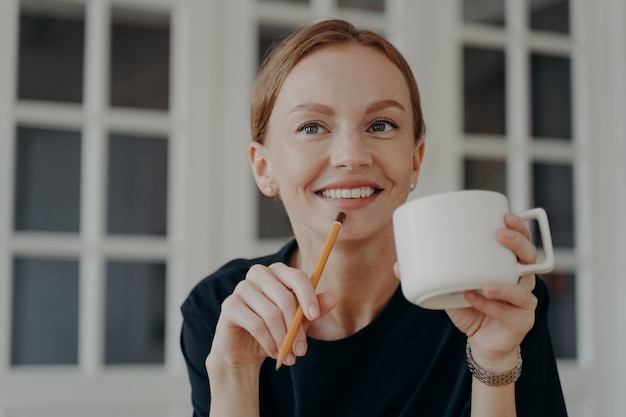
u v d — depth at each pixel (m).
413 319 1.23
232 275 1.38
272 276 1.05
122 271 3.07
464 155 3.24
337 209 1.12
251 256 2.94
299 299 1.01
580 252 3.40
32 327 2.95
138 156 3.03
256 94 1.23
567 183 3.45
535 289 1.21
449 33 3.21
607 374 3.35
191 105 2.91
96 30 2.86
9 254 2.72
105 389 2.77
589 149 3.40
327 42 1.14
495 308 0.96
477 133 3.28
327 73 1.12
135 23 3.01
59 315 2.98
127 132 2.94
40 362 2.95
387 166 1.12
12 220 2.73
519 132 3.31
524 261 0.93
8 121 2.74
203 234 2.89
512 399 1.07
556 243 3.42
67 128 2.91
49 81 2.92
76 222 2.94
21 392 2.70
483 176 3.28
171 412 2.82
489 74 3.31
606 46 3.45
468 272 0.90
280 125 1.16
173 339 2.86
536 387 1.18
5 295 2.71
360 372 1.24
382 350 1.23
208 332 1.33
